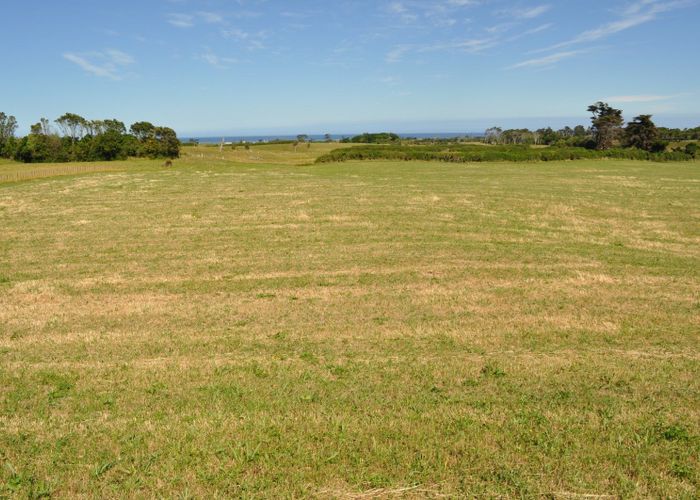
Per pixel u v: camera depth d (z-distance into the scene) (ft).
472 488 18.47
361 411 24.02
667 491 18.22
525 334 34.53
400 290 44.91
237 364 29.68
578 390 26.43
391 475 19.17
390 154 230.68
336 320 37.32
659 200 100.48
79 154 279.69
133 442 21.26
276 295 43.60
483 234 68.64
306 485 18.57
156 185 122.62
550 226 74.74
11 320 37.52
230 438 21.57
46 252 59.31
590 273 50.52
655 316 38.14
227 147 385.70
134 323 36.88
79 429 22.43
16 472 19.27
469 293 43.96
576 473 19.24
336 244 62.75
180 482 18.80
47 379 27.81
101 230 71.36
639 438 21.53
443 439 21.52
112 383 27.30
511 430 22.22
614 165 205.05
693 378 27.94
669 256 58.13
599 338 33.96
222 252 59.06
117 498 17.94
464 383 27.27
